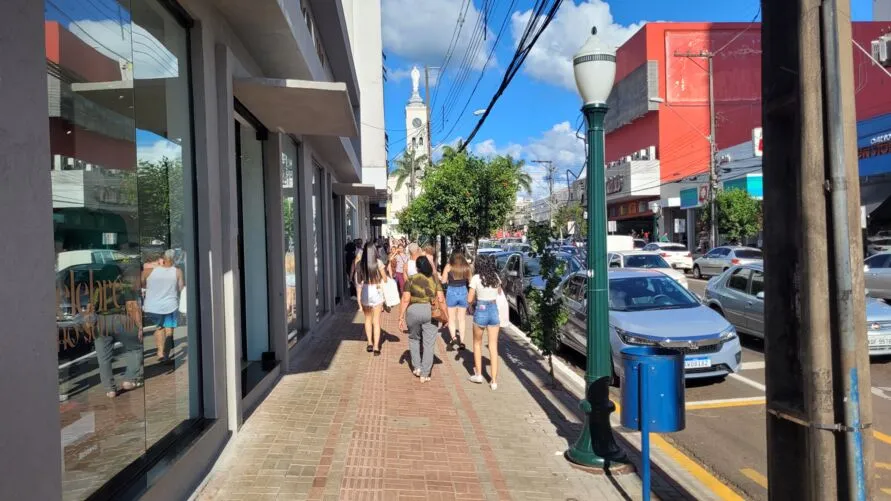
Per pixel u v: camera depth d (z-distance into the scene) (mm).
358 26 24219
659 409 4168
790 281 2951
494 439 5898
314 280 11742
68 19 3385
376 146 24828
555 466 5273
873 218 25094
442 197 21094
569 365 9789
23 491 2389
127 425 3891
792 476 2949
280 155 8242
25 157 2457
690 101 47469
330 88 6070
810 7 2660
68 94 3355
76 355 3320
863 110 34938
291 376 8016
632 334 8000
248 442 5418
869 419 2650
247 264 8062
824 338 2670
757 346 10875
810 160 2662
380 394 7273
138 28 4273
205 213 5074
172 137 4789
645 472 4164
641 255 18719
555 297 8000
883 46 20250
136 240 4113
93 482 3467
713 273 27312
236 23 5824
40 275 2533
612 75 5246
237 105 6672
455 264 10594
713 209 33406
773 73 2941
